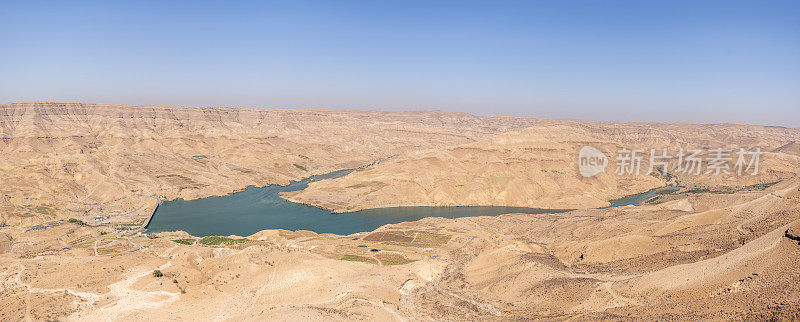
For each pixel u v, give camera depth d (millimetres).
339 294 98750
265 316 84562
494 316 89875
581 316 75375
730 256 81812
